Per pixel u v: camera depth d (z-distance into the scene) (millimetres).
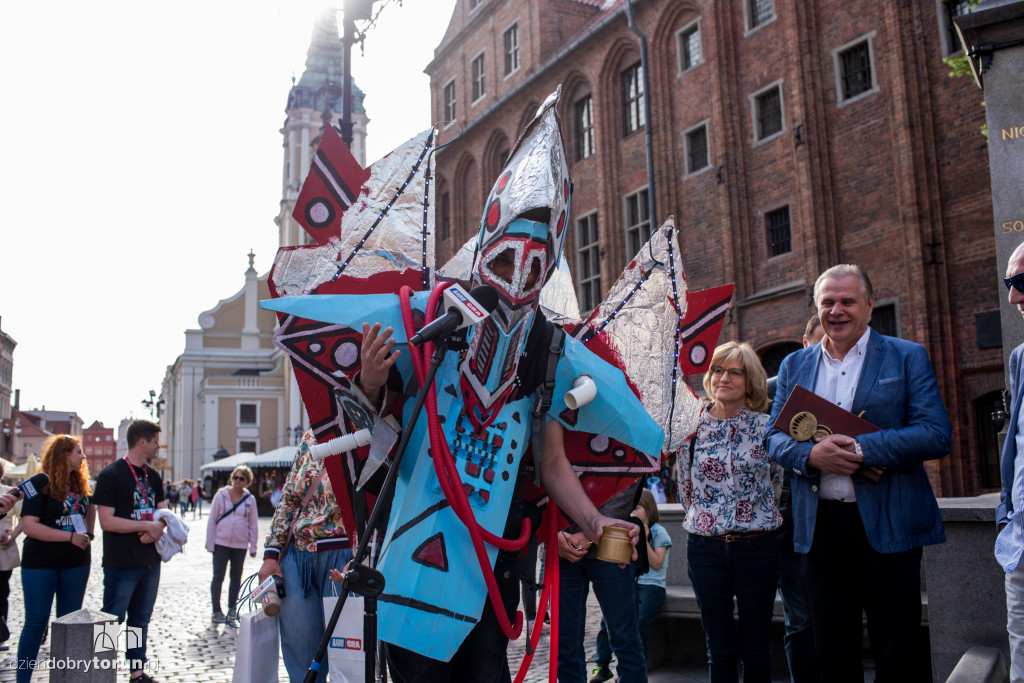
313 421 2320
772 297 16734
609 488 2588
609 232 21328
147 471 5660
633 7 20438
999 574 3543
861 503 3074
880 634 3061
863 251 15242
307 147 55469
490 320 2068
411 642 1912
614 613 3805
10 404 91625
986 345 13102
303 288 2352
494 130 25812
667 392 2787
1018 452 2777
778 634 5191
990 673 3072
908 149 14211
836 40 16000
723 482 3840
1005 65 4250
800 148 16297
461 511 1964
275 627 3998
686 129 19328
